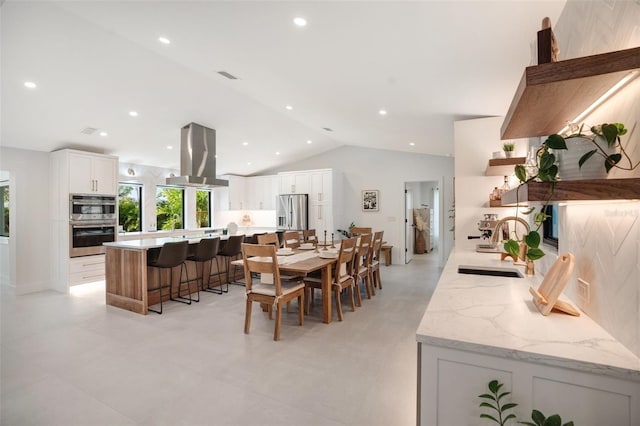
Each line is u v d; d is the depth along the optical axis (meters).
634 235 0.95
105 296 4.65
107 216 5.70
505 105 3.29
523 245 2.51
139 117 4.90
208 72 3.72
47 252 5.41
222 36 2.61
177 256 4.23
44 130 4.75
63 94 3.97
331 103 4.07
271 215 9.00
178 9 2.32
